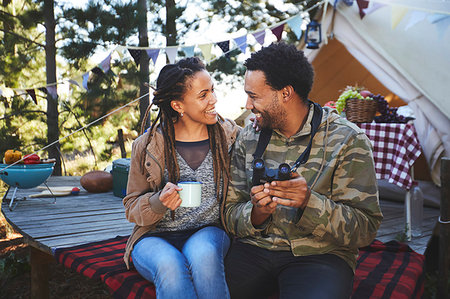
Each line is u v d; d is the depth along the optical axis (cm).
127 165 420
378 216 165
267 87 170
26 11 740
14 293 378
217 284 159
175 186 172
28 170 354
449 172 256
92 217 344
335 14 490
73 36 739
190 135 197
